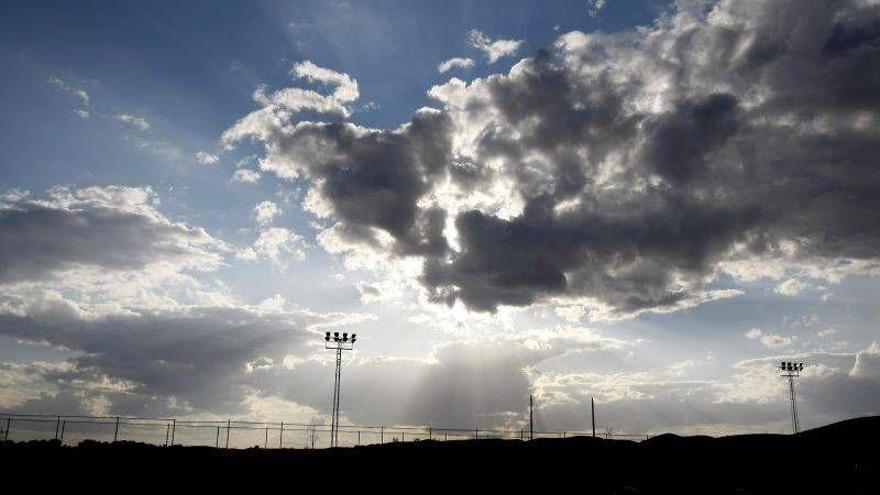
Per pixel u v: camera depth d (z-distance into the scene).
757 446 68.56
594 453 67.81
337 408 71.25
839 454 64.75
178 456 58.34
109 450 57.59
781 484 60.62
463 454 65.56
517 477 62.12
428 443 69.38
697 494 58.03
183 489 52.41
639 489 59.53
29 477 50.53
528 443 70.38
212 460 58.44
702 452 68.19
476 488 59.00
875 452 63.31
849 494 56.09
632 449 69.62
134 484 52.06
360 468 60.62
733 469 64.62
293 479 57.00
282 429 68.12
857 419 71.31
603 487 60.59
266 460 60.22
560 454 67.25
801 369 91.44
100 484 51.12
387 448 66.12
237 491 53.41
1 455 53.34
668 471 64.81
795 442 68.69
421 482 59.22
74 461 54.25
